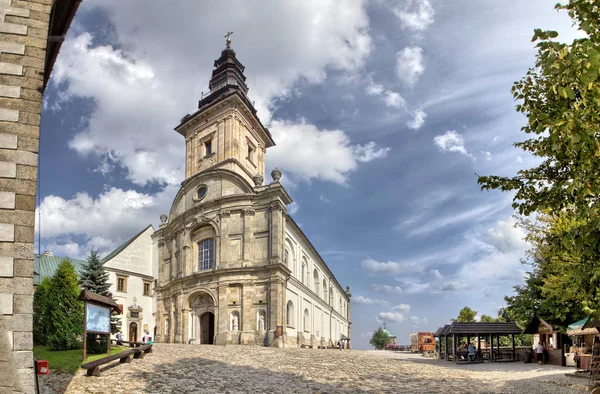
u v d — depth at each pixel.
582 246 10.41
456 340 39.09
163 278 53.94
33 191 10.01
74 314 23.41
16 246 9.58
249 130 54.91
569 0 9.97
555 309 28.84
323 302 66.38
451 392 17.67
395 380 21.05
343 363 27.20
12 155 9.98
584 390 18.34
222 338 44.12
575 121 9.01
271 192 46.22
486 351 42.69
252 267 44.78
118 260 56.44
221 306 45.19
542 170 12.12
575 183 9.43
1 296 9.21
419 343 71.38
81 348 23.31
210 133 53.09
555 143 10.18
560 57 9.41
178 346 33.94
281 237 45.75
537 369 29.48
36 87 10.52
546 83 10.80
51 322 23.17
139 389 14.77
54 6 12.06
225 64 56.81
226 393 15.23
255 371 21.03
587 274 13.32
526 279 38.44
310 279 62.62
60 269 24.44
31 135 10.26
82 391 13.95
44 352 21.64
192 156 54.59
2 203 9.66
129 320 55.72
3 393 8.74
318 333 62.50
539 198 11.81
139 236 60.00
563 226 14.90
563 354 31.97
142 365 19.91
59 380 15.27
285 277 46.16
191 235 50.69
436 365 32.75
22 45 10.62
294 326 48.97
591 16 9.72
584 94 9.35
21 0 10.91
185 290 48.81
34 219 9.88
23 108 10.30
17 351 9.09
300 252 57.09
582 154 9.48
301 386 17.67
